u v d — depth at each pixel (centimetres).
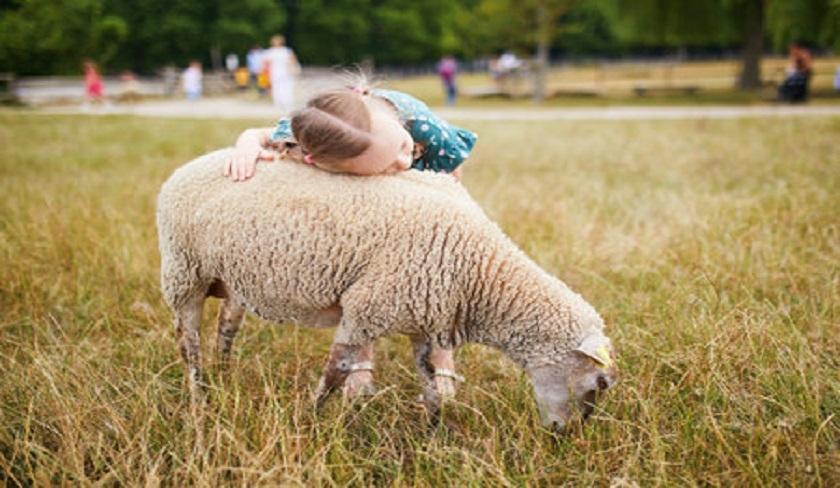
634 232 601
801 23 2144
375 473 313
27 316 441
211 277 334
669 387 353
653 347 388
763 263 502
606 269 522
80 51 3656
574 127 1512
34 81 2919
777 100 2148
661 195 733
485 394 355
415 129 336
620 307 456
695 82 3347
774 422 318
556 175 903
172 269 336
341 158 295
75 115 1897
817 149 1012
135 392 341
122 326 443
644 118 1686
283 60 2078
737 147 1080
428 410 335
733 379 353
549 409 310
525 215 644
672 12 2677
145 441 301
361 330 310
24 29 3506
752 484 287
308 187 305
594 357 287
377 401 355
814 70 3675
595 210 671
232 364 376
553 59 7231
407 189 310
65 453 301
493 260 307
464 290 309
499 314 310
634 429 324
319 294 310
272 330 438
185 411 327
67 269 526
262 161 321
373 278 300
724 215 614
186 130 1477
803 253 518
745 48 2670
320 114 291
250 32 5897
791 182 750
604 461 301
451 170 356
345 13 6400
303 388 369
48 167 978
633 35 2798
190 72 2783
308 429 324
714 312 420
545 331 304
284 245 302
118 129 1508
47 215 606
